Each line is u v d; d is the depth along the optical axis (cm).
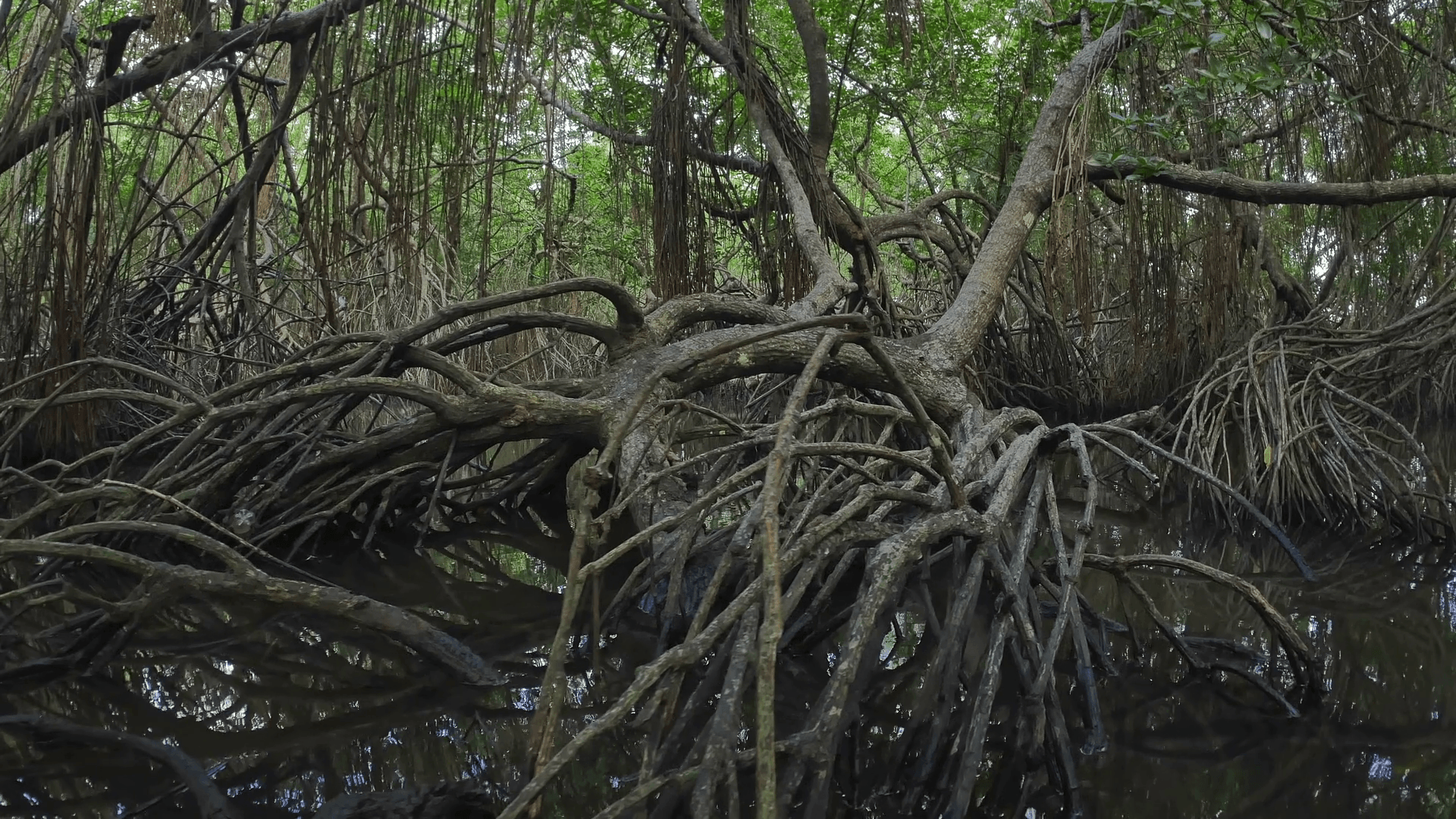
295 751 268
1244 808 235
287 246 991
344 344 489
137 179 616
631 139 746
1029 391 1020
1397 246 909
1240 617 378
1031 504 345
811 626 349
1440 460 692
